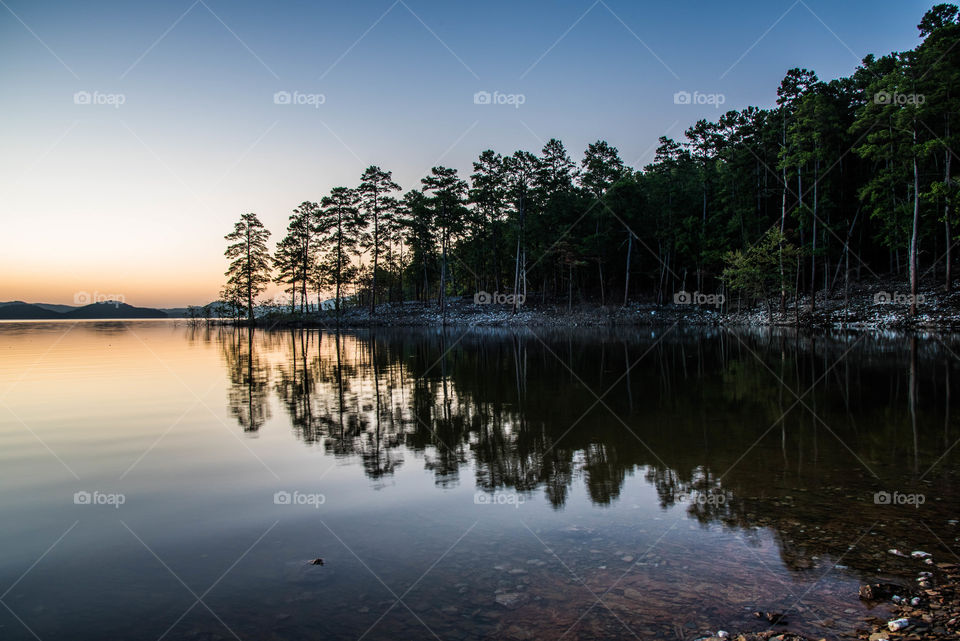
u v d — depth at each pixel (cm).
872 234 4406
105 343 3438
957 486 633
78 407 1173
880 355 1861
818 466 718
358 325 6044
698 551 479
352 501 607
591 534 517
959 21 2845
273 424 999
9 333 5016
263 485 661
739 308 4469
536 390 1376
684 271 5466
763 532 518
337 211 6103
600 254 5391
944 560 456
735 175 4491
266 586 421
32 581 430
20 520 553
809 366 1677
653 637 352
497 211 5856
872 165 4272
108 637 353
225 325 7369
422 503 601
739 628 363
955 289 3084
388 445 850
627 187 5197
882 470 696
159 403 1223
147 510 579
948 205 2900
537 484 663
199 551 482
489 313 5603
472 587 419
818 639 349
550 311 5388
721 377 1527
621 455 784
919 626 360
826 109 3441
